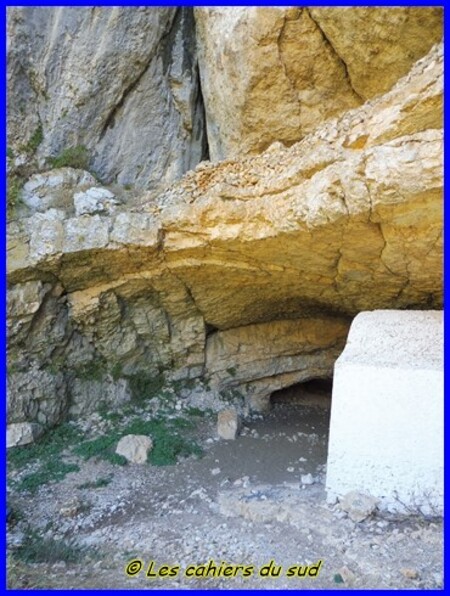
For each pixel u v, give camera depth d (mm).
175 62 8406
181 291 7766
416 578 3232
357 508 4016
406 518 4004
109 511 5293
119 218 6688
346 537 3820
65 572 3967
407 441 4160
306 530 4070
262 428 8328
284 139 7203
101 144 7953
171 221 6500
